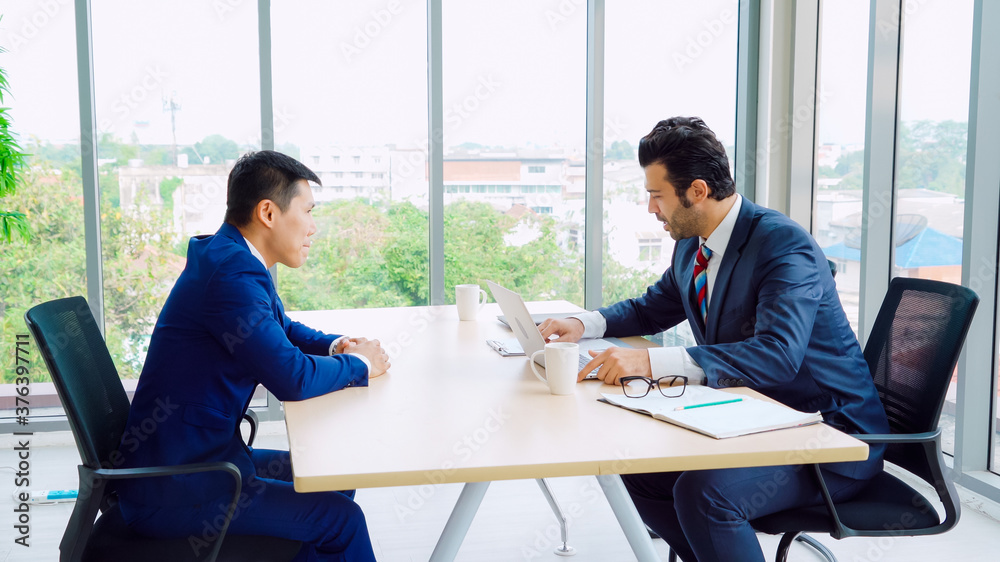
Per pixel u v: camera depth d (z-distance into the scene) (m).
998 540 2.71
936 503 3.06
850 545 2.68
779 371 1.73
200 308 1.63
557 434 1.40
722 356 1.74
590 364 1.79
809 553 2.58
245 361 1.62
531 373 1.88
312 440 1.38
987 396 2.97
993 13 2.76
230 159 3.72
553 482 3.24
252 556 1.55
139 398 1.64
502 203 3.96
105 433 1.66
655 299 2.31
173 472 1.47
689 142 1.88
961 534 2.76
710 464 1.29
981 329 2.91
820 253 1.91
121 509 1.60
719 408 1.53
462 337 2.30
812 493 1.71
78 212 3.61
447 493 3.13
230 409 1.66
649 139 1.93
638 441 1.36
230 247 1.69
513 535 2.74
